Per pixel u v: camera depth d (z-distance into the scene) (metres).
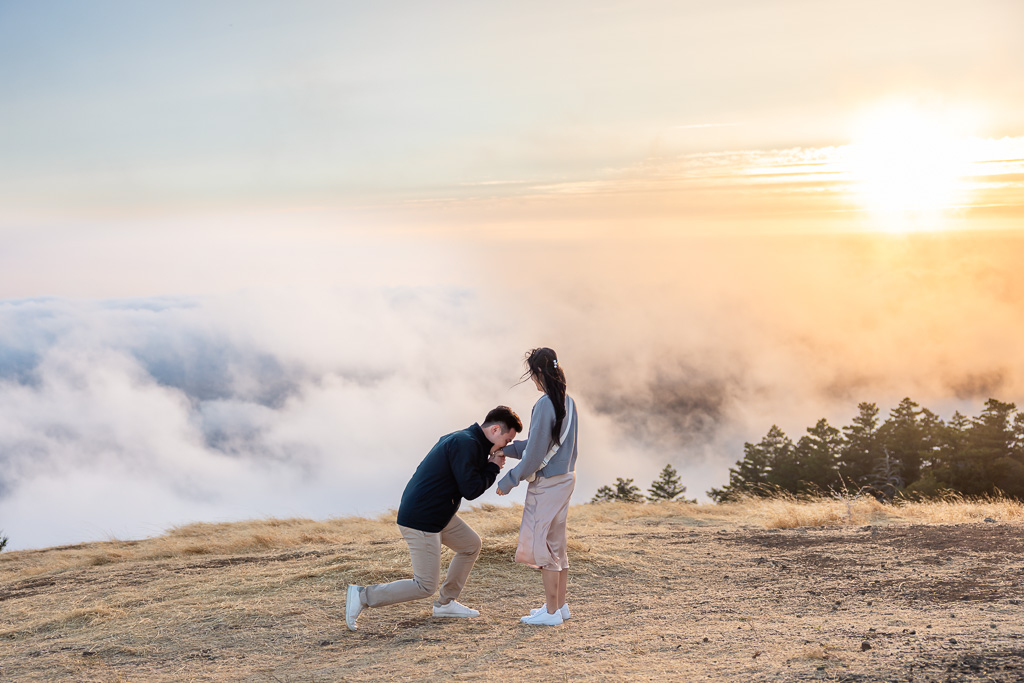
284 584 6.77
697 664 4.17
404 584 5.42
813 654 4.08
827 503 12.07
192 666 4.84
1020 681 3.46
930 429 52.31
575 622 5.49
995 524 9.07
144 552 10.54
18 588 8.16
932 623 4.80
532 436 5.12
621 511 12.90
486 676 4.28
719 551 8.25
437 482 5.27
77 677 4.72
